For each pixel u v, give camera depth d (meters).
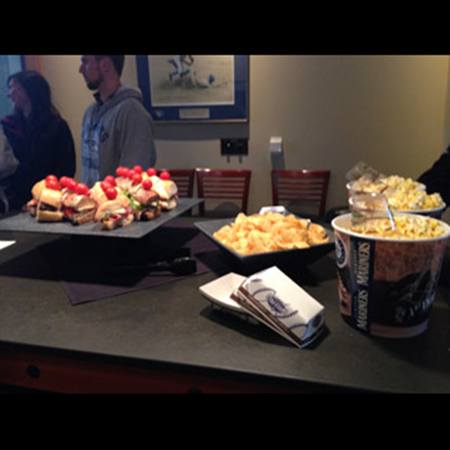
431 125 2.61
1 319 0.84
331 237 1.07
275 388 0.66
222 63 2.72
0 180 2.52
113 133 2.01
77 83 2.95
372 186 1.06
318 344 0.72
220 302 0.82
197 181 2.74
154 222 1.20
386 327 0.73
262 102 2.77
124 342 0.74
